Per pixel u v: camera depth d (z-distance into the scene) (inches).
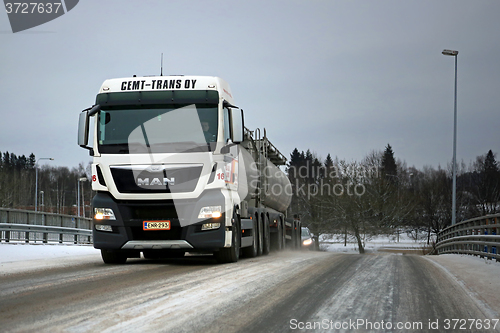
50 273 347.6
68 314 201.2
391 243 2551.7
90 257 530.9
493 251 541.6
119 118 438.6
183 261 496.4
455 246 833.5
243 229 502.3
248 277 327.6
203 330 181.8
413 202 2092.8
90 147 439.5
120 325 183.9
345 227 1946.4
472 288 312.3
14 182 2647.6
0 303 224.8
